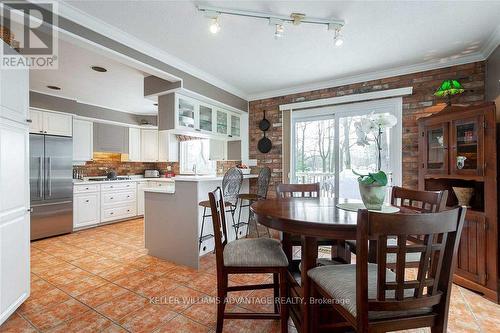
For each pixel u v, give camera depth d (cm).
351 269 134
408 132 310
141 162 616
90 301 201
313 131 384
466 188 235
